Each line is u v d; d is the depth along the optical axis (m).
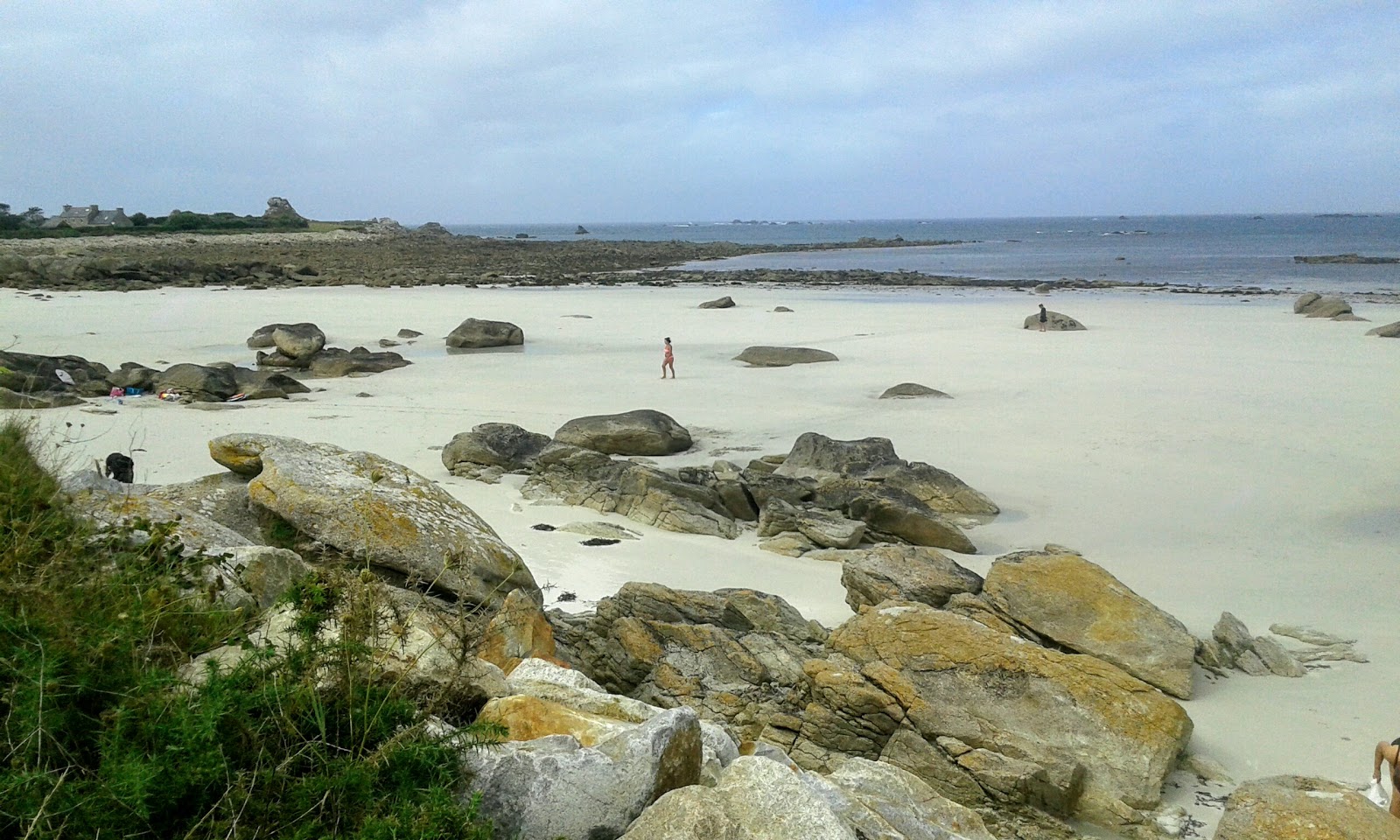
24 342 37.06
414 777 3.68
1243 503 18.73
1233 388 29.48
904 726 8.96
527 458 20.45
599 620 10.90
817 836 3.64
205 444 21.25
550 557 14.67
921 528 16.41
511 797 3.90
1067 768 8.33
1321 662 11.73
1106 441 23.34
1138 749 8.65
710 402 28.09
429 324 45.59
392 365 33.94
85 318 44.53
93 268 60.59
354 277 69.69
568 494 18.23
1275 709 10.42
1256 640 11.76
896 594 12.01
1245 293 61.31
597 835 3.95
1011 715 8.94
